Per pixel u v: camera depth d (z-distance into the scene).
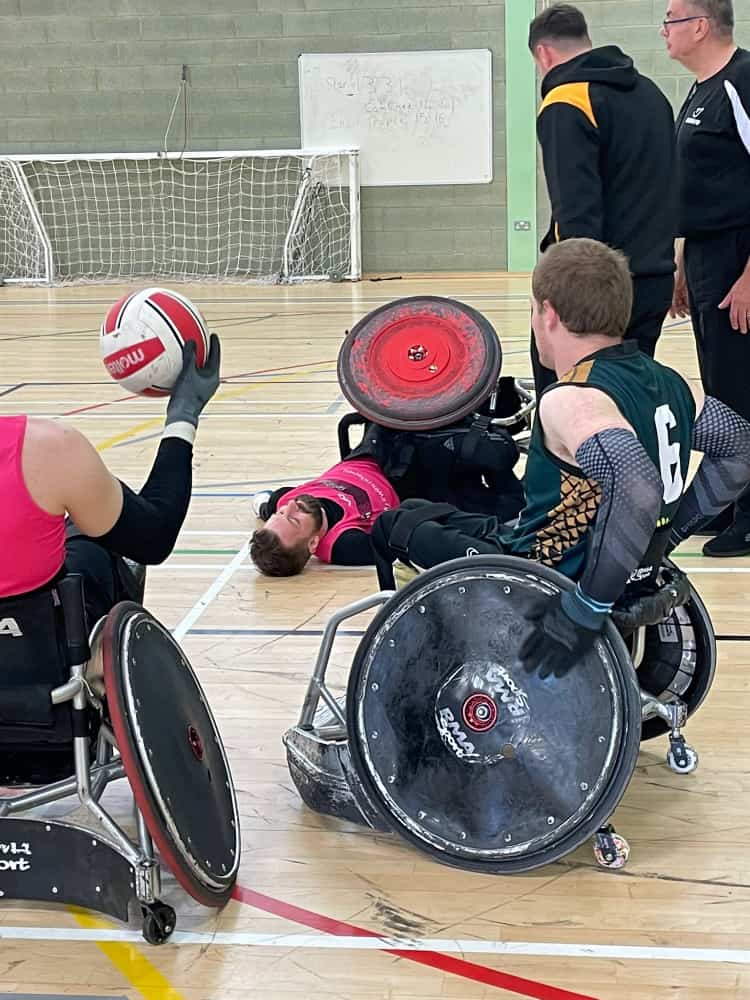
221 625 3.86
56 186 13.55
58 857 2.30
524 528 2.55
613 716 2.29
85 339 9.89
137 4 13.05
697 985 2.06
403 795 2.46
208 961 2.17
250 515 5.05
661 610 2.45
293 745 2.71
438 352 4.52
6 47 13.30
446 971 2.12
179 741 2.29
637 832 2.59
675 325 10.06
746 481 2.61
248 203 13.46
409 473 4.55
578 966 2.13
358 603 2.77
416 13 12.82
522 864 2.38
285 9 12.94
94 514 2.16
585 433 2.19
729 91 4.07
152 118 13.35
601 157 3.92
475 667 2.39
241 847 2.58
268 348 9.24
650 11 12.56
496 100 12.92
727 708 3.18
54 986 2.10
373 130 13.13
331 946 2.21
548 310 2.39
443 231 13.35
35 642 2.16
